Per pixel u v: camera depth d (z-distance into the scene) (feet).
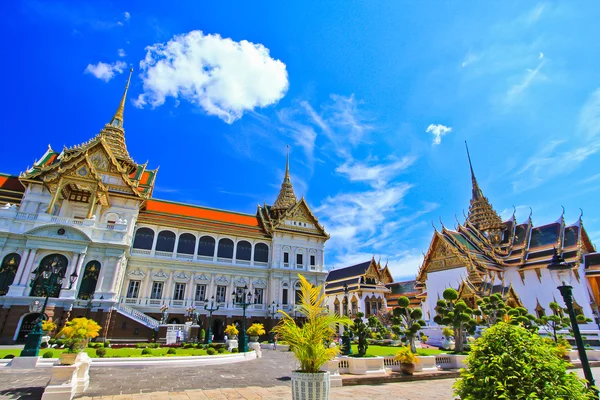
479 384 23.27
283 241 176.86
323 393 28.63
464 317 89.15
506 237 223.71
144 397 40.32
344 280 260.21
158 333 114.83
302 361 30.55
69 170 124.88
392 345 128.77
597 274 179.01
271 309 157.79
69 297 106.93
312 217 189.06
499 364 22.91
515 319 89.76
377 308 234.38
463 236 228.02
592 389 22.94
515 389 21.83
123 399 39.04
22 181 130.11
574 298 178.50
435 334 130.72
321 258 182.50
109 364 65.16
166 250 152.05
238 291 147.74
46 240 111.34
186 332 119.03
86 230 117.50
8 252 108.99
